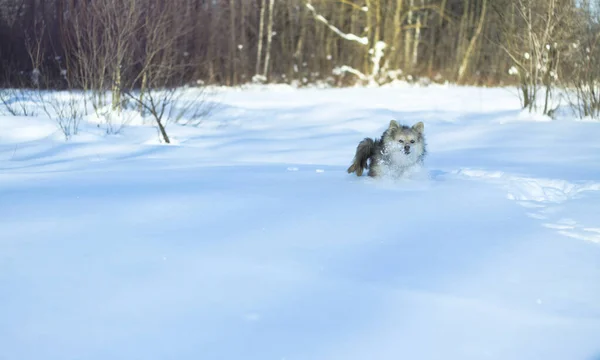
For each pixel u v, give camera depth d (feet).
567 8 49.67
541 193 21.01
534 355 8.96
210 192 19.97
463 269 12.75
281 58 118.93
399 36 118.32
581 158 31.07
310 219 16.53
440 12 122.93
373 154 23.89
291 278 11.85
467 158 31.96
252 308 10.36
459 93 82.43
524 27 53.57
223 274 11.98
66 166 28.14
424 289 11.49
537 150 34.58
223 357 8.64
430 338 9.41
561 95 52.49
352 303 10.69
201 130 45.62
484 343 9.31
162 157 32.71
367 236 14.99
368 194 20.26
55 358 8.50
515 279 12.19
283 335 9.37
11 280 11.46
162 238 14.42
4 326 9.47
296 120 54.13
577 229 16.10
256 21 120.37
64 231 14.90
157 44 46.32
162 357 8.60
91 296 10.75
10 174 24.26
